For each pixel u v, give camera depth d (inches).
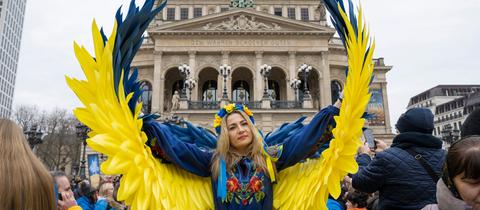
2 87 3922.2
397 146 154.8
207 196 114.7
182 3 2113.7
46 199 75.9
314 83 1813.5
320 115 111.7
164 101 1728.6
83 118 90.4
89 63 91.9
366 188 155.8
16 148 75.9
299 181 115.9
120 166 89.7
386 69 1877.5
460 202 83.9
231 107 120.5
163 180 103.7
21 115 2578.7
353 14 109.3
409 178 143.3
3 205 70.2
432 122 156.9
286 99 1720.0
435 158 146.3
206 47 1651.1
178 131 124.4
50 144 2496.3
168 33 1644.9
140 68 1768.0
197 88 1619.1
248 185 108.7
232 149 116.3
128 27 98.8
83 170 1002.7
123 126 95.3
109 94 94.9
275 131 131.6
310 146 109.7
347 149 104.9
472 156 73.0
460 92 4498.0
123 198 88.9
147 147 102.9
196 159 111.4
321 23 1982.0
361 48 107.2
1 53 3892.7
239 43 1663.4
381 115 1809.8
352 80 106.7
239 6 1878.7
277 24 1694.1
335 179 104.3
